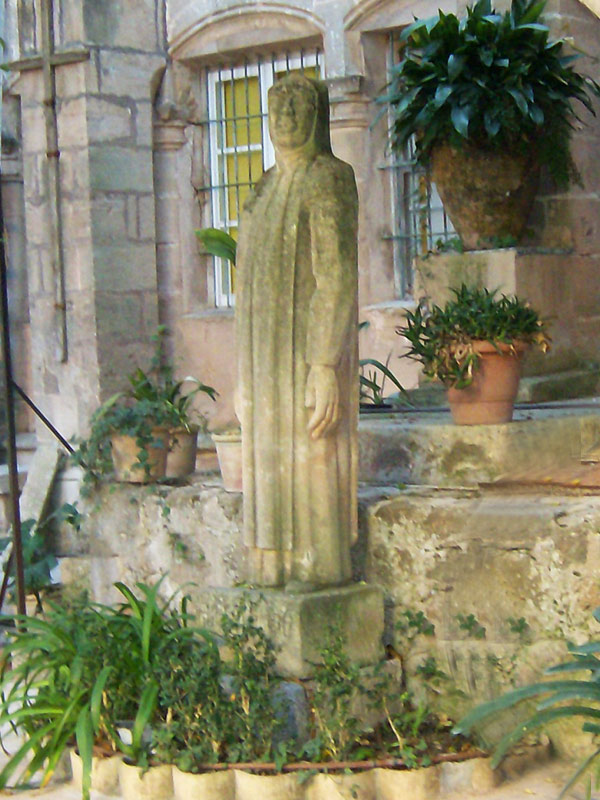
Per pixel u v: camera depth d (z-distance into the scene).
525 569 5.98
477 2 8.27
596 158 8.66
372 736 5.90
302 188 5.93
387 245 9.63
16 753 5.89
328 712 5.74
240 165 10.28
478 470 6.53
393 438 6.82
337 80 9.48
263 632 5.99
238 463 7.13
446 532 6.21
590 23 8.50
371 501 6.48
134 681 6.02
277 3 9.75
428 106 7.96
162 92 10.17
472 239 8.32
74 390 9.92
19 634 6.28
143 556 7.62
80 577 8.08
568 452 6.45
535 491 6.29
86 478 7.95
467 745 5.82
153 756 5.73
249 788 5.49
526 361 8.07
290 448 6.01
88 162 9.75
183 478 7.91
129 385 9.95
